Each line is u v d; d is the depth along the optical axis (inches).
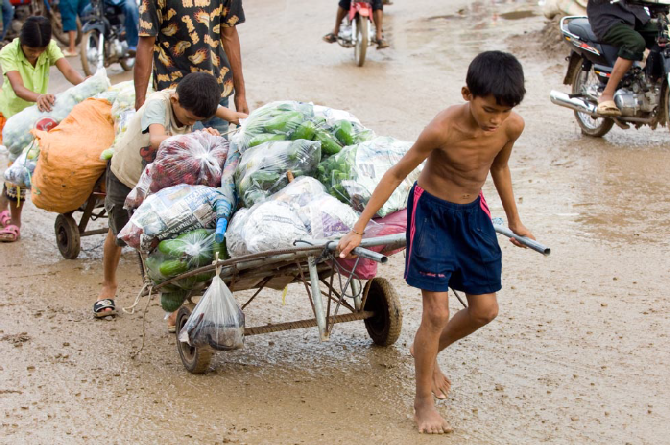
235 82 240.4
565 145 337.1
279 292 215.8
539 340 177.8
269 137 165.0
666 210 255.4
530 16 591.2
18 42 274.1
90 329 194.9
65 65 280.7
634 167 301.6
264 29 624.4
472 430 141.9
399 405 152.3
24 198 266.5
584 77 358.0
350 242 135.0
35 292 220.1
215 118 221.6
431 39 550.6
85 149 216.5
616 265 217.0
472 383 159.9
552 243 235.3
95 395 159.9
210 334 152.6
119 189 190.9
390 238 143.6
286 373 168.2
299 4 725.3
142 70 214.8
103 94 233.9
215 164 166.9
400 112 390.6
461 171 134.6
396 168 134.3
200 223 161.6
